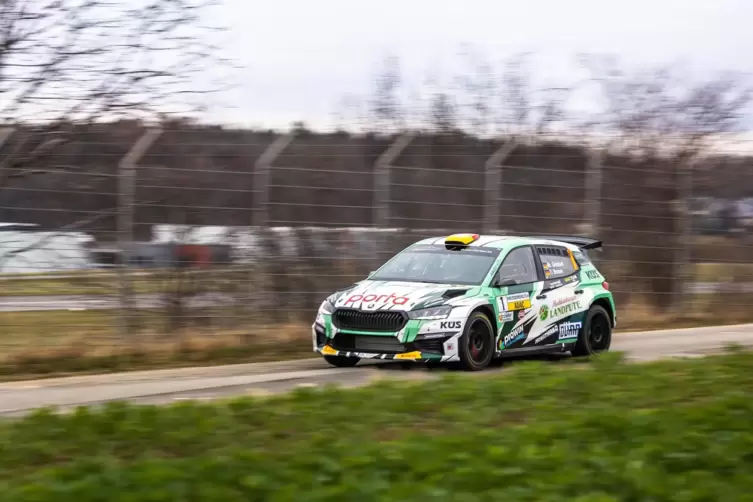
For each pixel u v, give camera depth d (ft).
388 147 117.29
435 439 46.39
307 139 109.60
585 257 101.81
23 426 49.49
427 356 82.79
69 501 34.76
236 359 95.81
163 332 100.32
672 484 37.88
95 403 65.72
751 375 69.92
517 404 57.82
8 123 78.18
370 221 113.50
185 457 43.39
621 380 66.95
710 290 141.90
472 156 125.18
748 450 43.62
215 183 103.30
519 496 36.29
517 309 89.71
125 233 98.12
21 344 93.50
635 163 137.90
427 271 91.15
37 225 93.71
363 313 84.17
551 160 130.41
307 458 41.70
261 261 105.91
